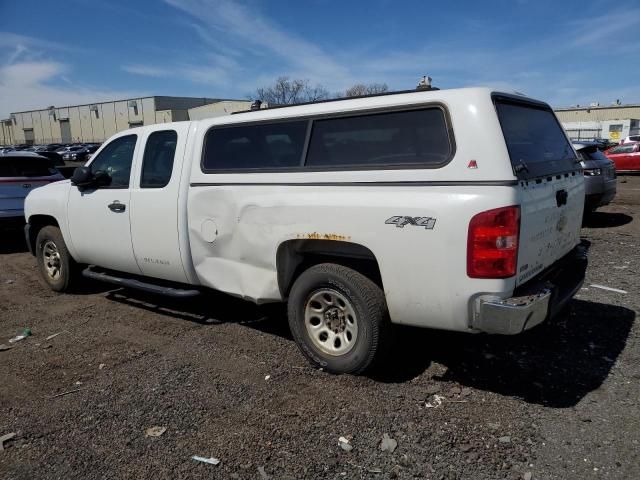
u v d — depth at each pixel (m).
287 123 4.10
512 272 3.18
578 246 4.63
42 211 6.27
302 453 3.03
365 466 2.90
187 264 4.79
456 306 3.30
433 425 3.27
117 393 3.81
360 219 3.56
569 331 4.71
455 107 3.33
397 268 3.46
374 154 3.62
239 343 4.66
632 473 2.78
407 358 4.22
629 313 5.11
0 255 9.14
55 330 5.20
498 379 3.86
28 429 3.38
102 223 5.45
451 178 3.26
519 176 3.22
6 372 4.25
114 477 2.87
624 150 21.53
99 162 5.60
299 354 4.38
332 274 3.78
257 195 4.14
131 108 82.50
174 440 3.20
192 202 4.61
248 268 4.34
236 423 3.36
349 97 3.93
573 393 3.63
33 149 44.91
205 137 4.60
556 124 4.59
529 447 3.03
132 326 5.21
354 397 3.63
